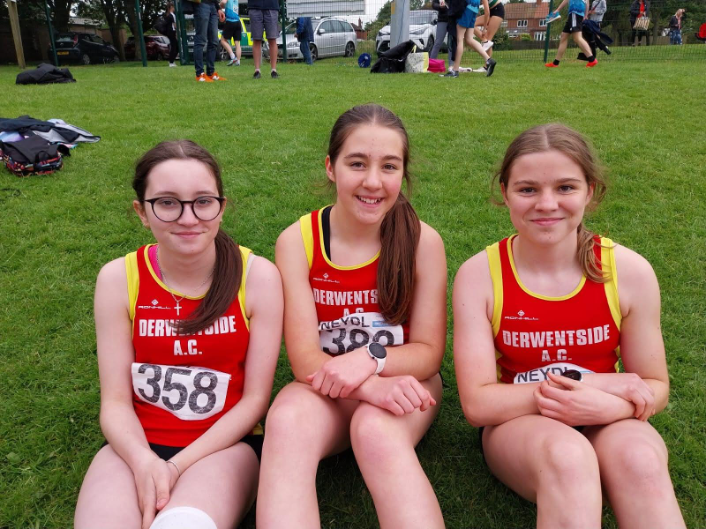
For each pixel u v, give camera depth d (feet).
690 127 20.67
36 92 31.91
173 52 58.44
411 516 5.48
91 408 8.45
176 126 21.97
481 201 14.93
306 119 22.59
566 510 5.19
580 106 24.17
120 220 14.02
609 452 5.59
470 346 6.79
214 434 6.43
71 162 17.92
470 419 6.72
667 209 14.29
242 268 6.91
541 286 6.68
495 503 6.93
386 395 6.07
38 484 7.20
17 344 9.71
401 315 7.26
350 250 7.19
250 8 36.06
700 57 46.73
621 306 6.63
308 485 5.77
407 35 47.21
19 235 13.16
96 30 112.37
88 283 11.57
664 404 6.53
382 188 6.68
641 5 60.34
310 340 7.13
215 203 6.50
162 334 6.68
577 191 6.27
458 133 20.21
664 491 5.24
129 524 5.57
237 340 6.81
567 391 6.08
